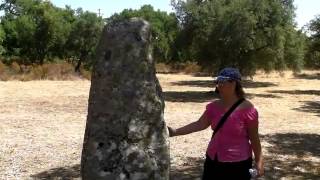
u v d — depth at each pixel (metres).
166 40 64.75
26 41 56.66
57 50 55.56
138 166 3.88
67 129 14.45
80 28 49.31
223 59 30.52
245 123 4.41
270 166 9.95
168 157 4.04
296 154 11.39
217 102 4.55
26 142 12.07
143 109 3.91
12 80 34.94
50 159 10.17
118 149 3.86
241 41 29.61
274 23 31.53
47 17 55.06
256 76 48.62
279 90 33.75
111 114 3.88
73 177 8.72
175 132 4.67
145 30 3.99
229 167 4.41
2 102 21.50
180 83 39.09
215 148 4.48
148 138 3.92
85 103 21.91
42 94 25.73
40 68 37.66
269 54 32.34
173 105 22.92
